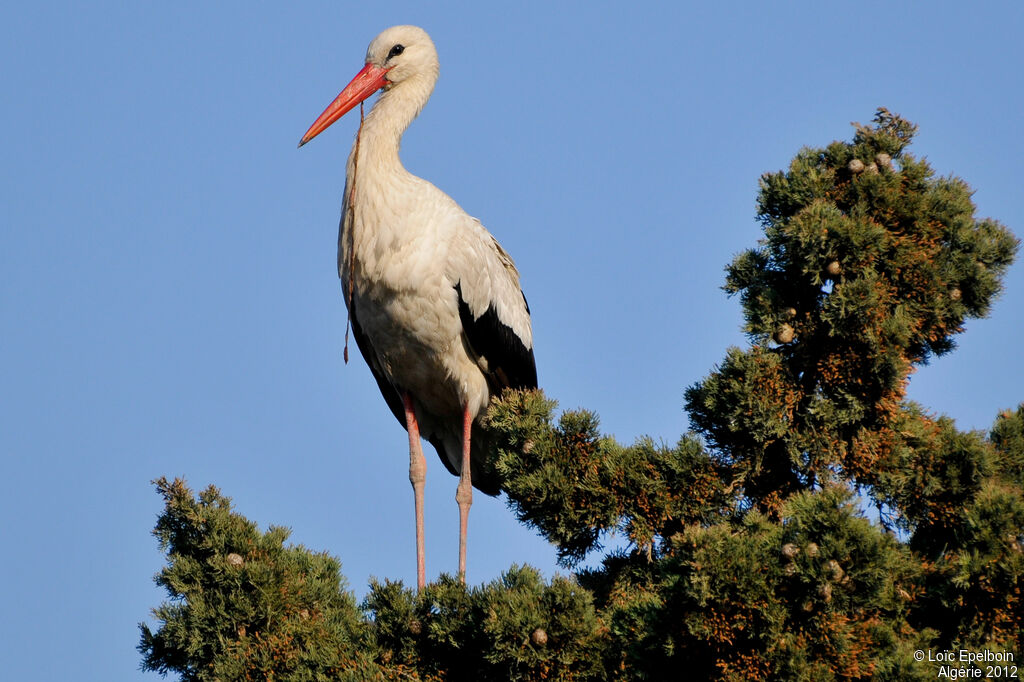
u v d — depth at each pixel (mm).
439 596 10852
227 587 11633
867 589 9641
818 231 11625
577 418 12336
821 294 12266
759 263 12445
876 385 11773
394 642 11141
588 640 10484
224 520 11969
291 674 11016
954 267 12164
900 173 12484
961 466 11594
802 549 9500
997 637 10547
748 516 10531
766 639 9672
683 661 10219
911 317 12000
